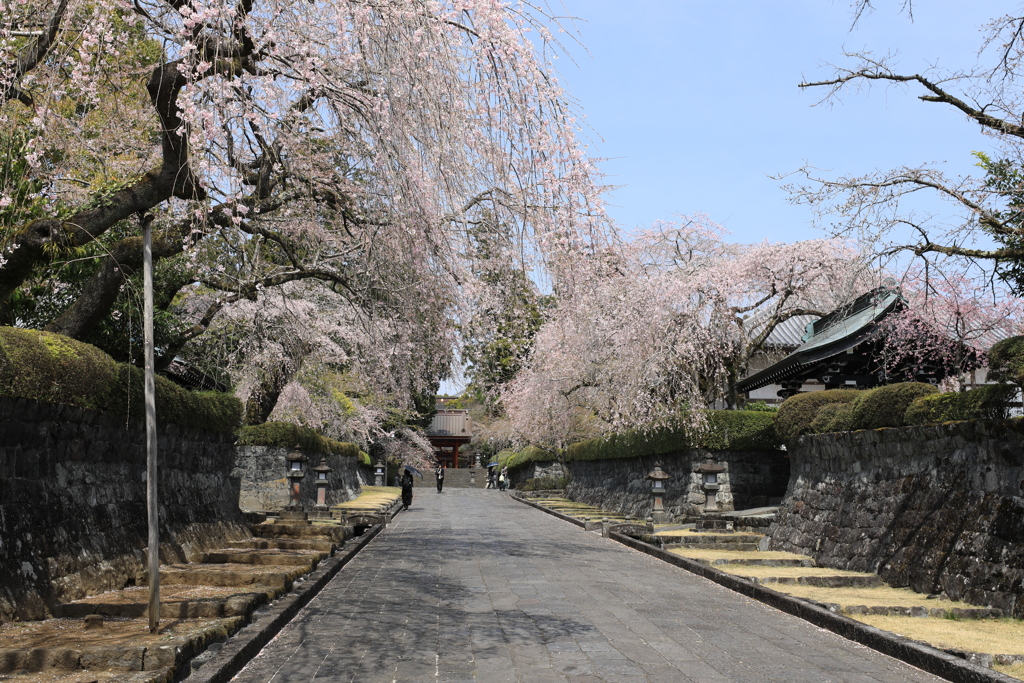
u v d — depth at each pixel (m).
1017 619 7.83
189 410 12.14
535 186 8.98
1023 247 11.31
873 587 10.56
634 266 21.47
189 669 5.50
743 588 10.11
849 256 21.33
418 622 7.95
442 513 30.03
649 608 8.91
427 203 9.60
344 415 33.22
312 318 21.34
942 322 17.12
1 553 6.84
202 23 7.37
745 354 22.75
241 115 7.79
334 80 8.77
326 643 6.88
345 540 16.06
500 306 11.66
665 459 24.05
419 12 8.05
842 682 5.64
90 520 8.84
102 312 9.84
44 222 8.29
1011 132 10.07
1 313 8.55
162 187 8.48
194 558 11.26
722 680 5.66
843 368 22.17
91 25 7.85
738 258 22.66
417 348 12.44
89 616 6.63
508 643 6.93
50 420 7.94
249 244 13.77
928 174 10.56
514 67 8.17
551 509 29.83
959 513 9.68
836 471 14.04
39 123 7.95
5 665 5.19
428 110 8.47
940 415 10.41
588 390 29.33
